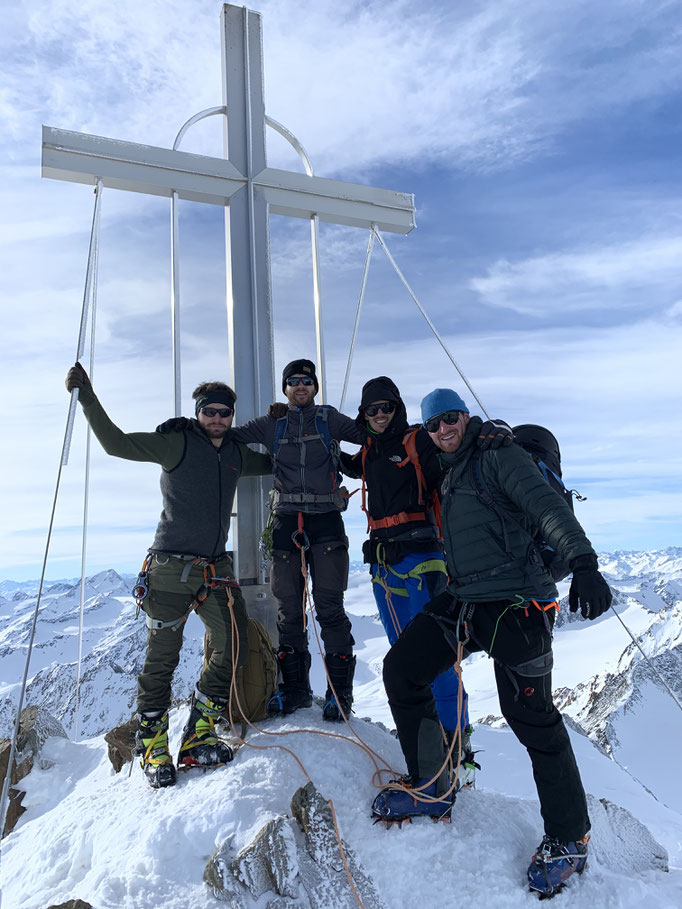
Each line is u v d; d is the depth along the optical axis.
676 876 3.51
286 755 3.71
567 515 2.83
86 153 4.85
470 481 3.21
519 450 3.12
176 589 3.94
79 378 3.78
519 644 3.01
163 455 4.04
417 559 3.90
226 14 5.63
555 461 3.43
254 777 3.54
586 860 3.12
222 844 3.04
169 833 3.19
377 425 3.98
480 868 3.08
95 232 4.63
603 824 3.79
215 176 5.32
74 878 3.29
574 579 2.69
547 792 3.03
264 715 4.29
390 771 3.71
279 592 4.35
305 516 4.29
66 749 4.93
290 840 3.05
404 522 3.90
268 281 5.44
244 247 5.43
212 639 4.04
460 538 3.20
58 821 3.74
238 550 5.00
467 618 3.15
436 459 3.85
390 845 3.15
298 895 2.93
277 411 4.44
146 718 3.82
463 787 3.82
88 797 3.96
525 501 2.96
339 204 5.75
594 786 13.46
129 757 4.33
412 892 2.96
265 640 4.54
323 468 4.27
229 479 4.21
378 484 3.98
